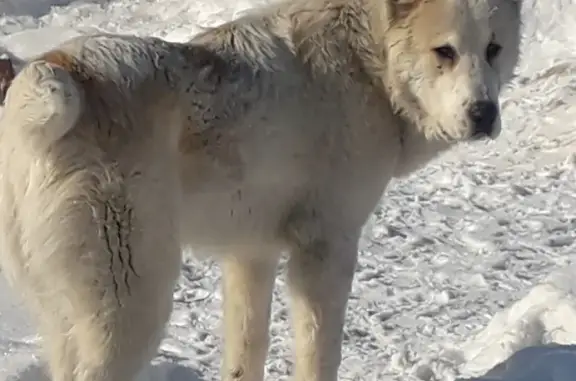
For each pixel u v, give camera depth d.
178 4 21.02
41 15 22.08
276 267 5.58
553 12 16.20
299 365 5.37
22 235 4.39
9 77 12.03
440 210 10.57
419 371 6.60
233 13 19.78
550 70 14.78
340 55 5.28
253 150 4.95
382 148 5.42
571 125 12.91
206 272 8.62
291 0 5.43
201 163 4.82
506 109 13.82
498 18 5.26
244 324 5.62
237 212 5.06
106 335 4.41
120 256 4.40
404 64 5.25
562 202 10.73
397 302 8.13
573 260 9.04
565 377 5.85
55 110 4.18
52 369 4.53
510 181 11.48
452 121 5.16
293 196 5.21
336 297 5.32
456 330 7.55
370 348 7.22
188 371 6.43
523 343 6.68
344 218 5.34
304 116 5.14
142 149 4.47
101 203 4.35
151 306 4.50
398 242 9.59
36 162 4.30
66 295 4.39
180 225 4.72
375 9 5.31
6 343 6.66
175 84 4.67
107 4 22.25
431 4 5.14
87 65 4.44
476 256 9.24
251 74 4.98
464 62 5.15
